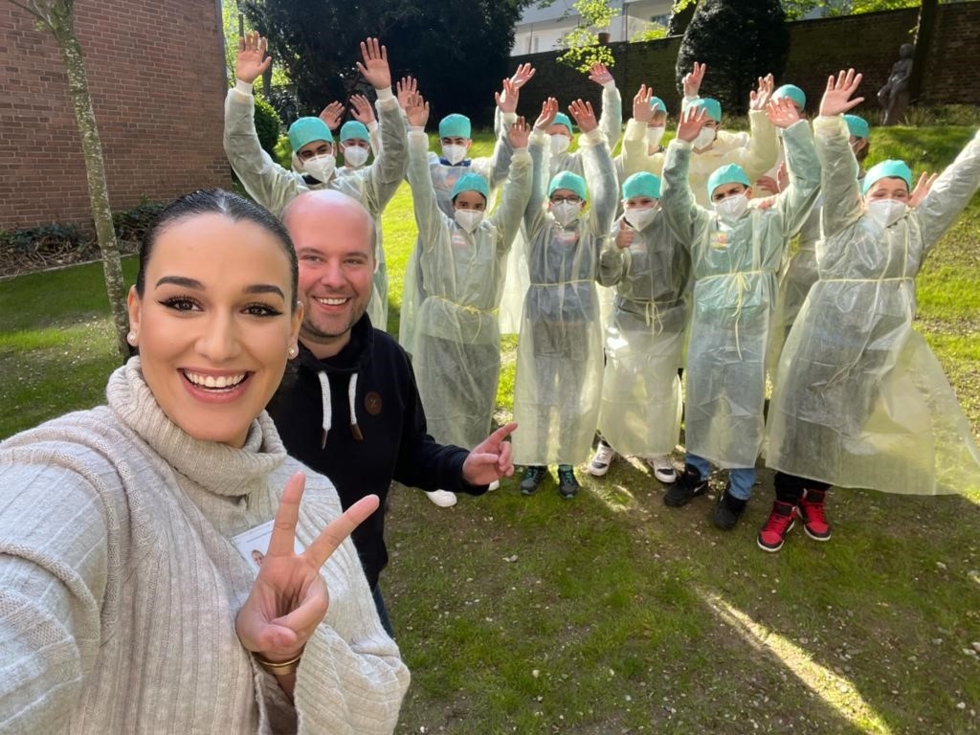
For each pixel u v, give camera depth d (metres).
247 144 3.56
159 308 0.75
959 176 2.97
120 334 4.54
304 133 3.99
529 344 3.67
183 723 0.68
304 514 0.94
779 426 3.28
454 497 3.72
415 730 2.34
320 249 1.47
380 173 3.68
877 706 2.42
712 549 3.28
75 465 0.69
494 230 3.62
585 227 3.56
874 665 2.60
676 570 3.13
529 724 2.36
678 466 4.06
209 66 10.65
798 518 3.50
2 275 8.31
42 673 0.54
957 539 3.31
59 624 0.58
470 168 4.70
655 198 3.47
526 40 24.16
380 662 0.94
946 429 3.19
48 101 8.88
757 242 3.21
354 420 1.52
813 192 3.14
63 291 7.63
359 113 5.16
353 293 1.51
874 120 10.02
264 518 0.88
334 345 1.56
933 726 2.35
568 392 3.62
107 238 4.39
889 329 3.05
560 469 3.76
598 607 2.91
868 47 10.94
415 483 1.73
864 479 3.20
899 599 2.93
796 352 3.24
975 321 5.25
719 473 4.00
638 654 2.65
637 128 4.41
